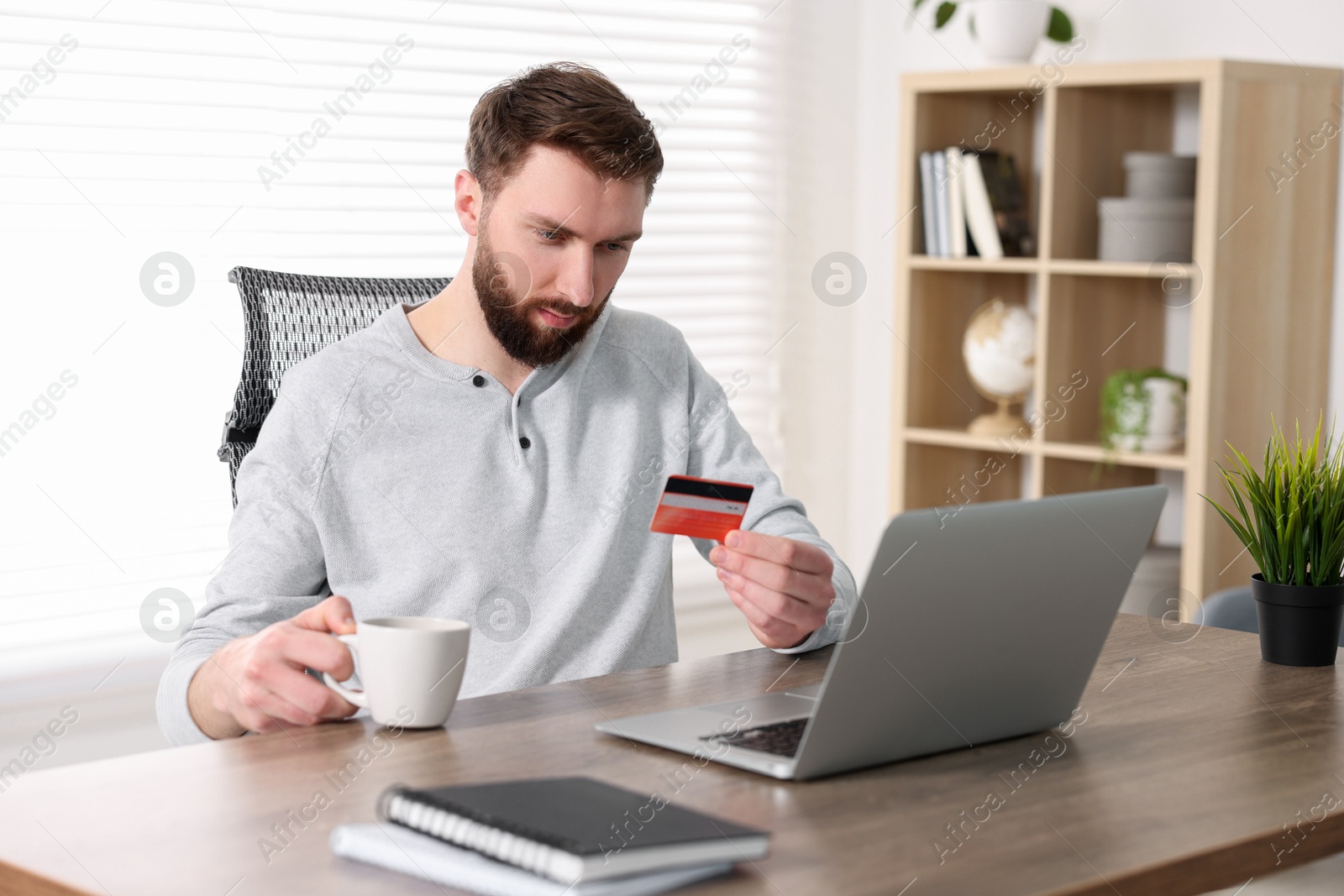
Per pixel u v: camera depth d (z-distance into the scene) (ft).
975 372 8.84
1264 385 7.77
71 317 7.03
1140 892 2.30
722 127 9.66
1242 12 8.27
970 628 2.85
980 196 8.68
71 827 2.50
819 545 4.53
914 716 2.86
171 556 7.43
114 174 7.10
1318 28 7.95
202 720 3.37
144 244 7.23
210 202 7.45
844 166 10.48
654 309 9.46
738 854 2.28
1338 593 3.86
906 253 9.00
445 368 4.62
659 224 9.41
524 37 8.66
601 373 4.93
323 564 4.42
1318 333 8.01
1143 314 8.87
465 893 2.19
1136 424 7.98
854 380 10.73
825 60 10.27
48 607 7.09
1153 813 2.60
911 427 9.16
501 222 4.39
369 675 3.11
